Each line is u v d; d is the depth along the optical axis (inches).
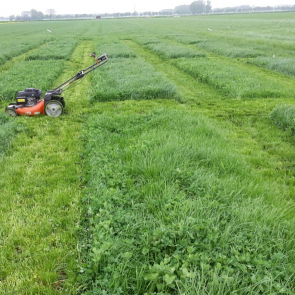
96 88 402.0
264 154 226.5
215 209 144.2
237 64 624.7
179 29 1713.8
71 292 108.3
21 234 134.9
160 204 151.4
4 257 121.4
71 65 625.9
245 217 135.3
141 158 195.9
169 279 98.0
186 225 127.9
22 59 713.0
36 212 150.2
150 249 120.6
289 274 110.1
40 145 235.1
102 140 231.9
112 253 118.8
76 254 124.8
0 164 201.8
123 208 152.2
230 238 123.6
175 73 545.3
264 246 120.9
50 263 119.0
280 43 874.1
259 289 100.8
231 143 242.8
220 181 170.2
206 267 105.9
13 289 108.5
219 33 1286.9
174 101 371.9
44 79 449.7
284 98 380.5
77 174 191.0
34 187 173.3
